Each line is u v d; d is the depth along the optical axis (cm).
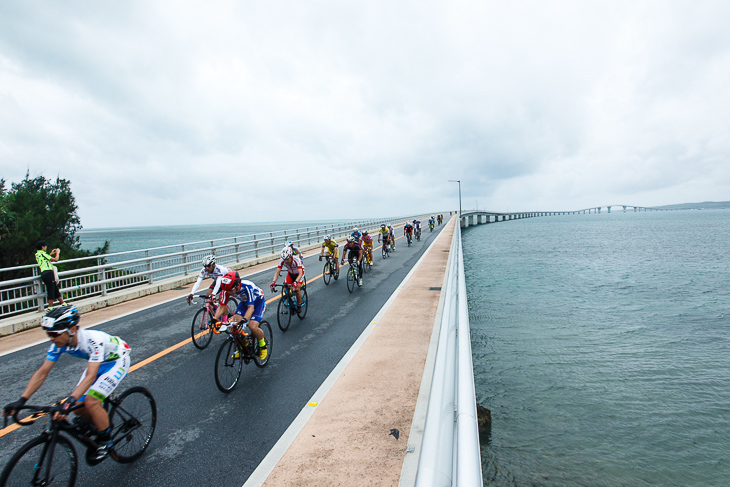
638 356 1242
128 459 358
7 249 1509
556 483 625
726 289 2422
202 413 453
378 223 4419
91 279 1231
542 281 2767
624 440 763
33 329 860
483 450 711
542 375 1082
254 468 350
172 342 727
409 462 326
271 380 543
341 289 1200
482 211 14025
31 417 288
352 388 477
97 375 329
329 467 327
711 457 712
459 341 299
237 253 1781
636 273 3142
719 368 1139
